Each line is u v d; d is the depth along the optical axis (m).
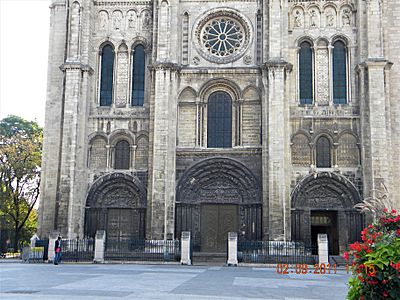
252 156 51.78
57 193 51.84
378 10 50.84
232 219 51.78
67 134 50.97
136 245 48.12
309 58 53.84
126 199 52.97
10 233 82.19
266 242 47.12
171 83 51.91
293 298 21.67
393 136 50.84
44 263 46.03
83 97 52.59
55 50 55.72
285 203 49.53
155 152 50.25
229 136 52.88
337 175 50.75
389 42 52.28
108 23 55.78
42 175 53.94
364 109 50.41
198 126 52.66
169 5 52.69
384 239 12.26
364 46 51.44
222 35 54.72
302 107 52.34
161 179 49.75
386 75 50.53
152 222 49.06
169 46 52.06
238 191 51.78
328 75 52.94
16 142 75.31
